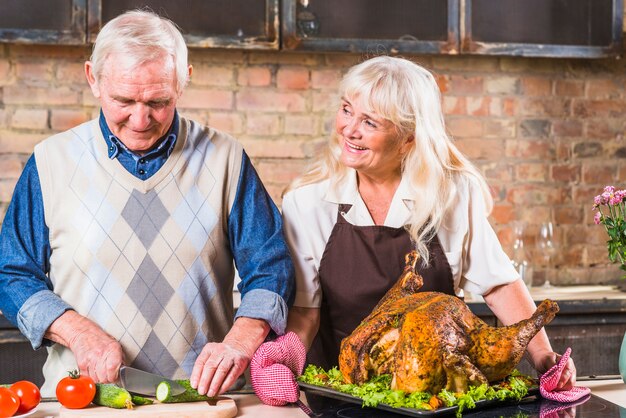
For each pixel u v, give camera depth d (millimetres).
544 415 1612
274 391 1721
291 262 2012
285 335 1849
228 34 3379
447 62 3746
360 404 1709
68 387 1617
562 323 3342
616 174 3883
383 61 2039
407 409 1572
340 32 3447
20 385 1638
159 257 1967
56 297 1900
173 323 1973
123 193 1969
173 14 3342
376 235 2100
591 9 3615
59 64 3488
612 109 3865
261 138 3641
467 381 1638
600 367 3367
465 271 2170
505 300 2137
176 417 1615
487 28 3541
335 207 2131
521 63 3791
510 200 3812
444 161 2115
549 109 3822
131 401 1643
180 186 1997
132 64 1772
